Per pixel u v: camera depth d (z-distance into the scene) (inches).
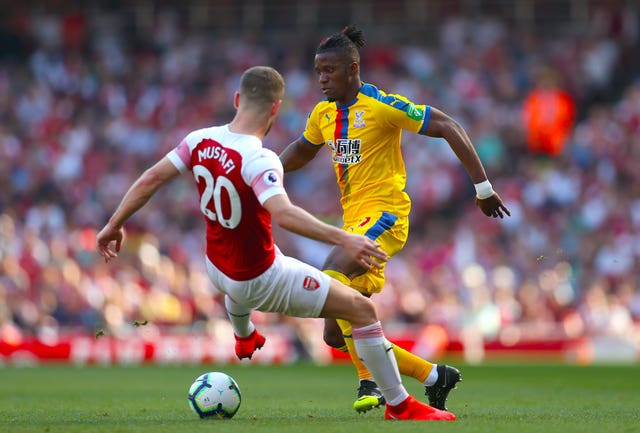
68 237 3088.1
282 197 822.5
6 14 4633.4
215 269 871.7
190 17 4643.2
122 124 4131.4
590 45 4345.5
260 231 848.3
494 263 3380.9
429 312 3070.9
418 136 3880.4
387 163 1034.7
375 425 844.0
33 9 4650.6
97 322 2699.3
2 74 4357.8
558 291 3179.1
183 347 2701.8
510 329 3038.9
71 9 4653.1
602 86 4274.1
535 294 3137.3
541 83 4170.8
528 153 3932.1
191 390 956.6
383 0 4559.5
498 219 3595.0
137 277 2859.3
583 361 2829.7
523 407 1157.7
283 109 4099.4
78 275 2787.9
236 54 4416.8
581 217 3595.0
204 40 4517.7
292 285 860.0
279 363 2657.5
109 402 1253.1
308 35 4542.3
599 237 3501.5
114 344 2677.2
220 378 956.6
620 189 3708.2
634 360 2903.5
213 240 867.4
